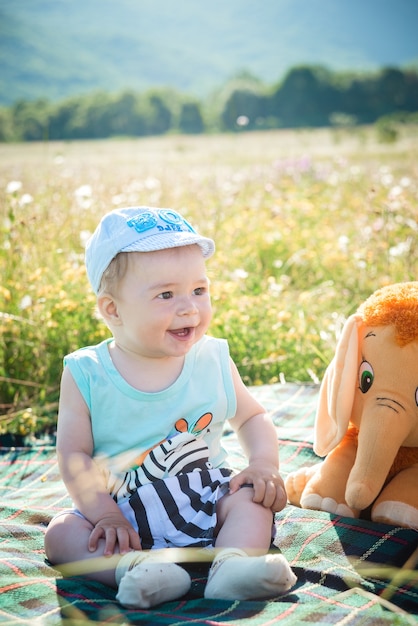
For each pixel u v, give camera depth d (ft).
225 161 38.86
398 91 262.88
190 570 6.64
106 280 7.16
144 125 217.97
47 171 25.03
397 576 6.19
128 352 7.36
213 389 7.47
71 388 7.35
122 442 7.24
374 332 7.23
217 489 6.96
